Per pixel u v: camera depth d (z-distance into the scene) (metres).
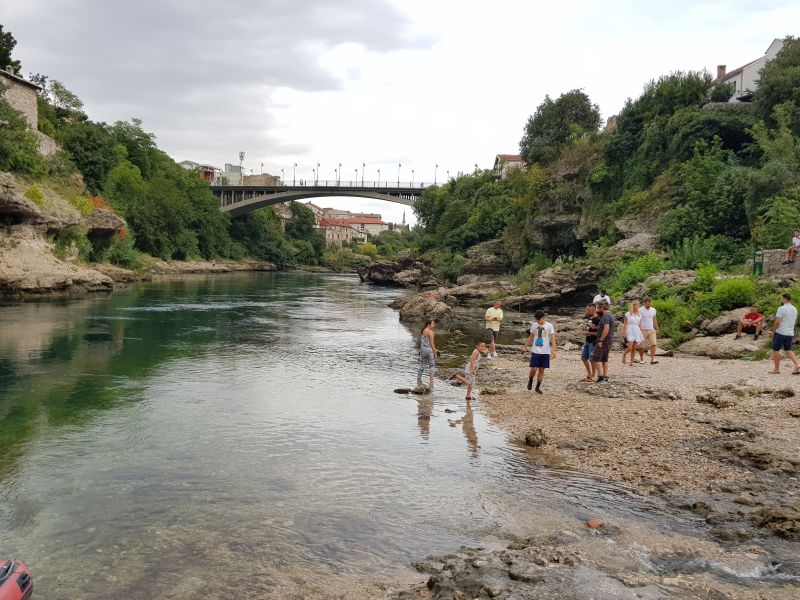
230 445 9.74
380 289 65.00
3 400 12.55
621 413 11.50
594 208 47.72
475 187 84.06
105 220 53.84
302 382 15.20
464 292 42.12
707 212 34.38
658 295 25.14
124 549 6.12
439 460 9.03
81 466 8.66
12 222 39.16
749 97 45.84
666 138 42.94
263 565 5.82
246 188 111.31
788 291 19.64
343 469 8.61
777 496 7.31
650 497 7.46
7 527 6.61
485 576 5.18
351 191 106.38
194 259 91.88
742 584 5.11
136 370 16.11
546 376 15.89
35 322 25.31
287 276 93.69
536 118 77.69
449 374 16.55
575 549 5.88
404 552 6.11
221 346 21.03
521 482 8.07
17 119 46.12
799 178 30.38
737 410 11.27
